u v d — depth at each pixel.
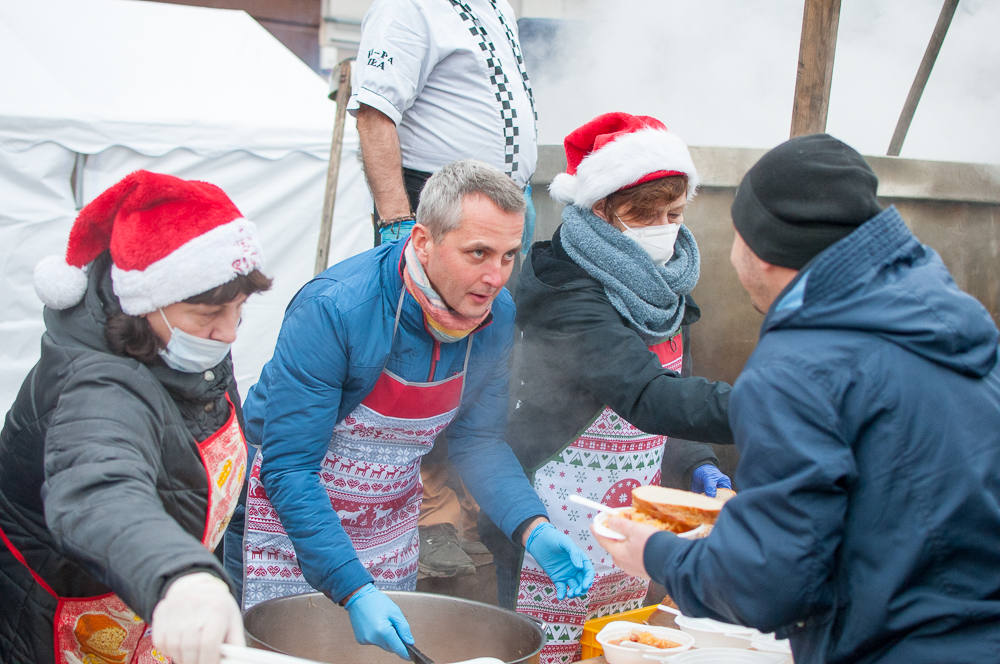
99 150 3.80
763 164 1.15
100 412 1.21
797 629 1.10
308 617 1.57
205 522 1.42
